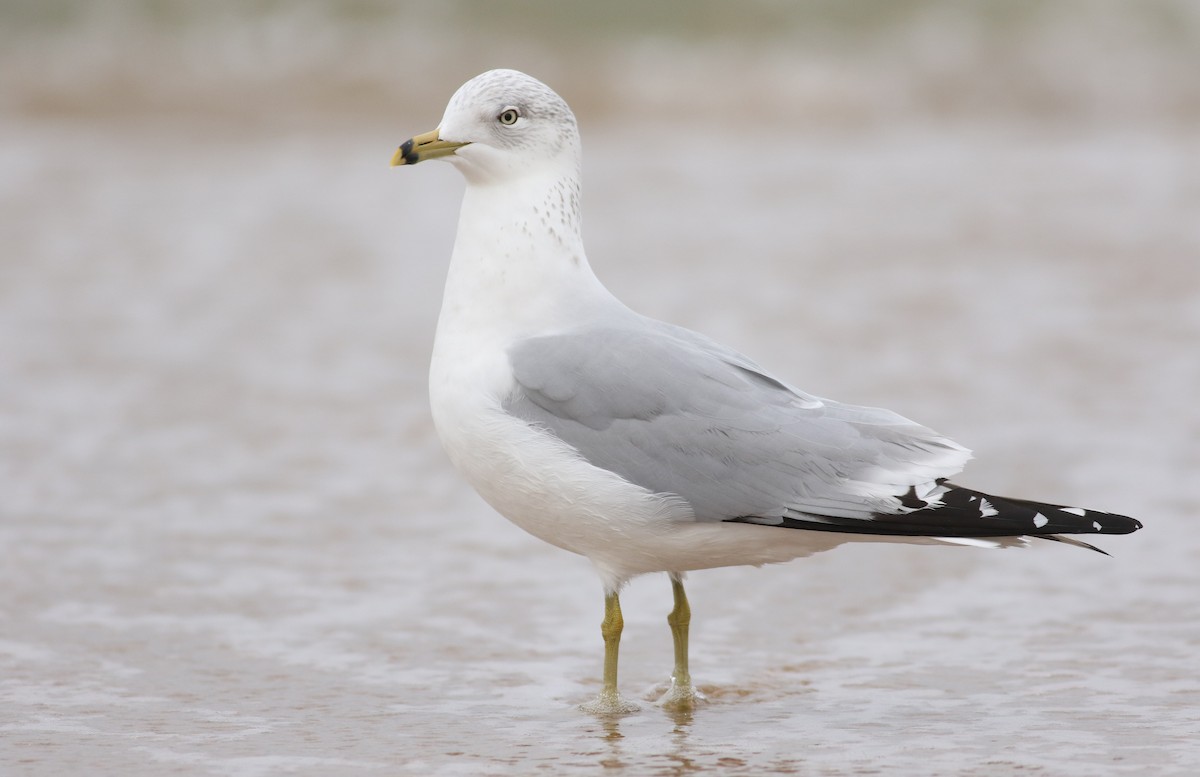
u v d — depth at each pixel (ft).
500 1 163.84
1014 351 59.00
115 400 53.21
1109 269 76.02
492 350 27.99
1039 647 30.78
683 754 25.27
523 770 24.52
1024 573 35.88
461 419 27.81
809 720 27.04
